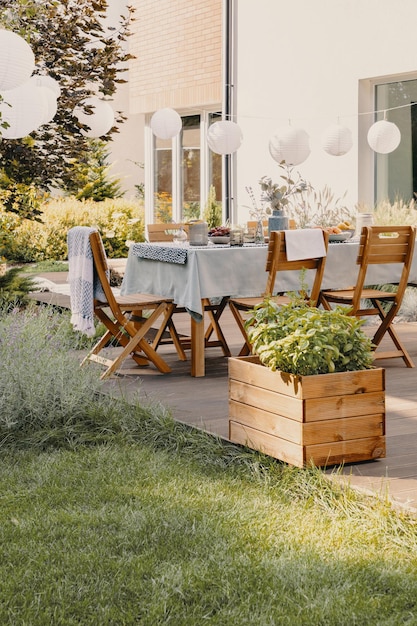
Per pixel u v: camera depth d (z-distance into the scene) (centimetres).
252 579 320
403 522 363
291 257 659
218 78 1358
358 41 1038
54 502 402
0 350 561
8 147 866
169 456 466
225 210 1266
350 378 429
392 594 309
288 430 430
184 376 662
